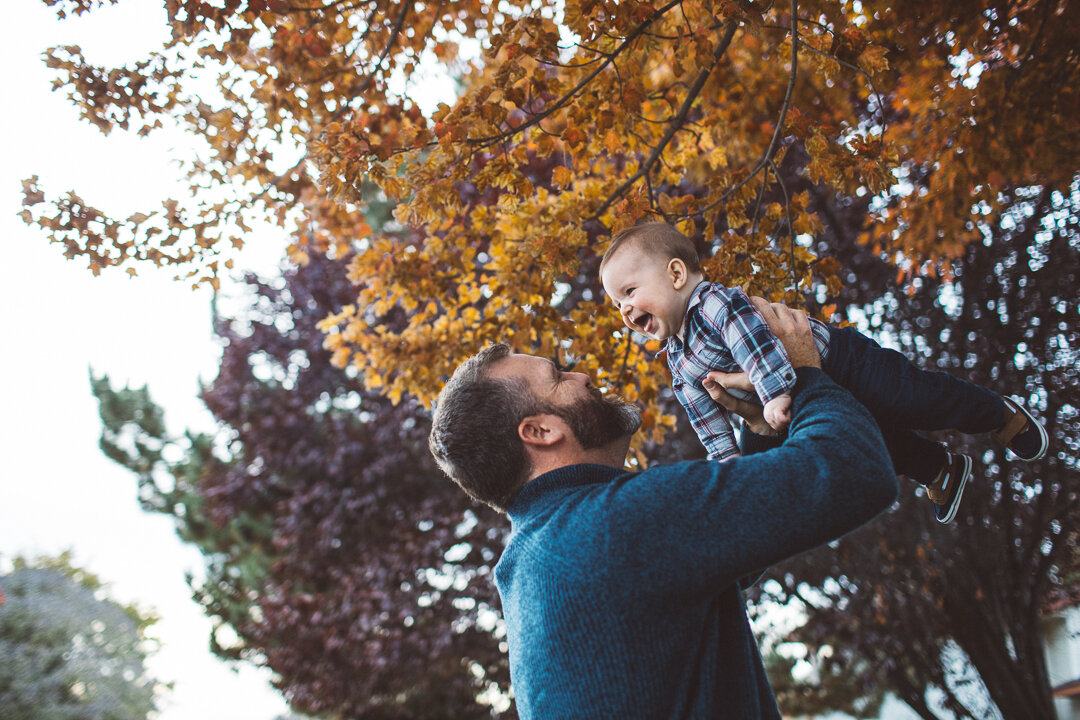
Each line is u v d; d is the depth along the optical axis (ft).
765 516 5.06
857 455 5.25
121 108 13.14
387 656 36.88
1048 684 23.75
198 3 12.39
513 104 12.86
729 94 14.84
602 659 5.05
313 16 13.57
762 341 6.56
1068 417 22.95
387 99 14.17
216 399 45.44
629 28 11.58
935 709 30.96
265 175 14.37
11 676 55.57
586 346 13.88
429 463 36.22
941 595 23.67
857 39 11.47
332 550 39.40
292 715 59.16
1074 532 23.39
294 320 43.83
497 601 34.65
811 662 27.68
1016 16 14.30
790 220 12.08
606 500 5.48
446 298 15.11
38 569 66.74
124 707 60.39
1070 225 22.52
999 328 23.65
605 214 14.35
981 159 15.17
